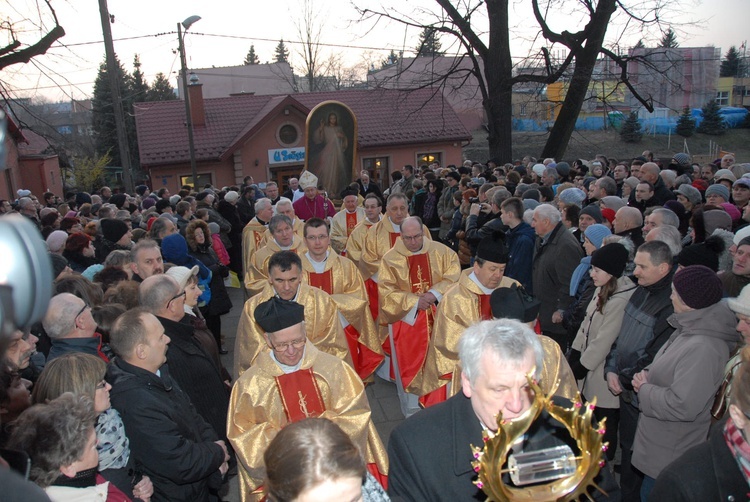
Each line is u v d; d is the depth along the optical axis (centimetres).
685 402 315
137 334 325
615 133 3559
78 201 1452
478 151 3578
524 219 655
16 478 97
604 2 1602
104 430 300
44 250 83
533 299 364
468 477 225
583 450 179
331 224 1020
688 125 3459
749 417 190
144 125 2559
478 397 216
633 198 855
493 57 1759
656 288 393
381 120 2806
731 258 481
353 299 603
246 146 2527
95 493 256
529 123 3709
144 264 516
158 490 325
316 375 365
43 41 963
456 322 478
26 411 254
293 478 175
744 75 3572
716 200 739
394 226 745
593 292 478
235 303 1077
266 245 706
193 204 1077
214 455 335
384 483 367
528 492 179
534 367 211
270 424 356
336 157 1662
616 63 1842
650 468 342
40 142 2733
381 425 596
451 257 633
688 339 328
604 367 425
